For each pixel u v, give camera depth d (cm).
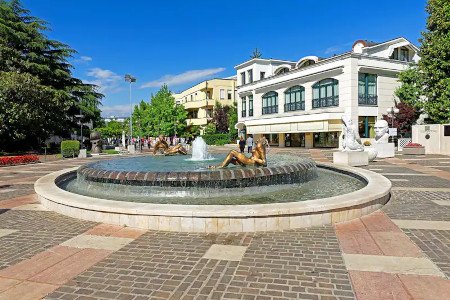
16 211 730
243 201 728
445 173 1245
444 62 2441
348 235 509
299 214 551
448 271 373
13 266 419
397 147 2797
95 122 4466
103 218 610
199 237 516
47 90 3130
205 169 909
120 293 342
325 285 347
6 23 3409
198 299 325
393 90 3203
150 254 449
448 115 2423
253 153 948
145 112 5422
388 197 765
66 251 468
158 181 799
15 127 2878
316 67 3256
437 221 577
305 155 2355
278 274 377
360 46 3247
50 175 1102
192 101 5922
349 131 1530
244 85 4388
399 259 411
